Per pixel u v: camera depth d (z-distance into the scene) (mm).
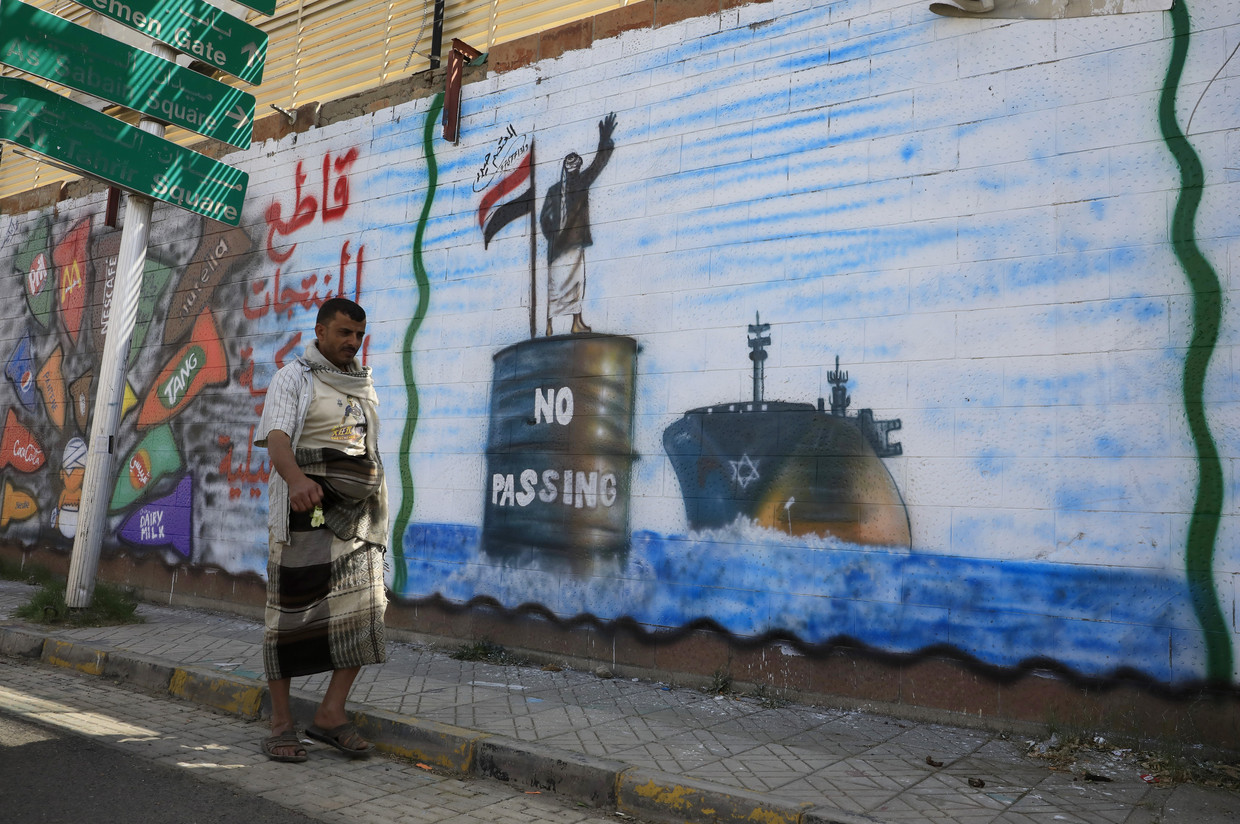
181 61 7770
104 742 4129
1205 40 4363
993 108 4855
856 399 5070
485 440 6527
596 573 5871
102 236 9703
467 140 6949
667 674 5508
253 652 5941
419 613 6664
